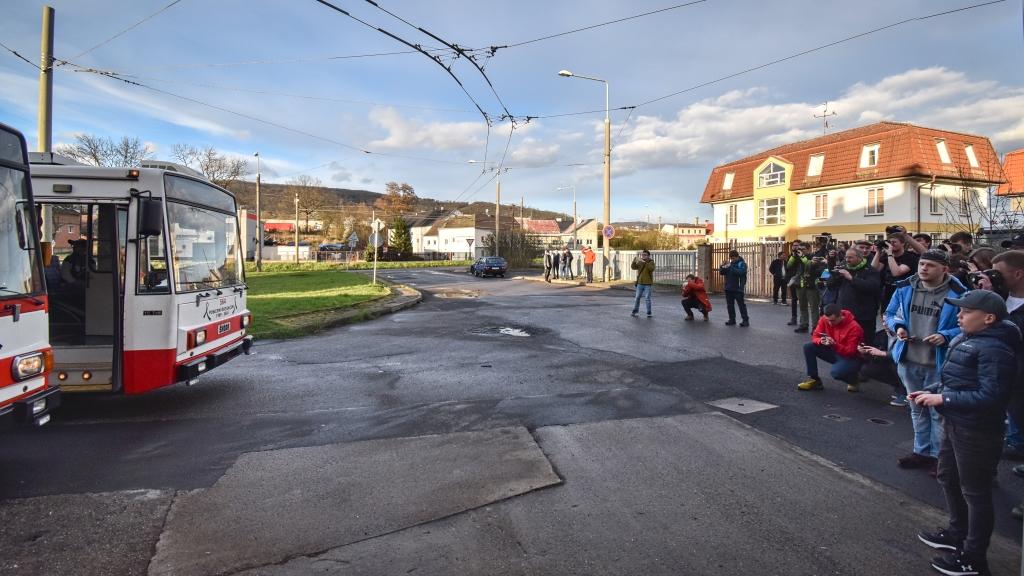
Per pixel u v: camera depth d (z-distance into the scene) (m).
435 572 3.04
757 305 16.36
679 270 25.09
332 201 93.12
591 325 12.92
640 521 3.60
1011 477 4.30
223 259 7.56
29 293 4.43
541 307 17.28
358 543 3.36
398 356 9.47
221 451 4.98
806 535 3.40
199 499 3.99
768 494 3.98
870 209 34.16
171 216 6.23
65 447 5.10
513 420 5.77
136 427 5.70
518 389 7.07
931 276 4.27
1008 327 2.98
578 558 3.17
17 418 4.21
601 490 4.07
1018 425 4.01
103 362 6.14
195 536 3.47
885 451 4.81
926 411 4.37
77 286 7.09
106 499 4.00
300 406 6.44
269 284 26.03
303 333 12.09
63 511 3.81
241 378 7.91
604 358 8.95
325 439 5.27
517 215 124.12
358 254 69.81
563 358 9.02
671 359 8.78
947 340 3.98
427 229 102.44
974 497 2.94
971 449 2.93
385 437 5.31
